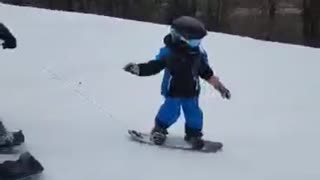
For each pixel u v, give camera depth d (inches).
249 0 828.0
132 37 401.4
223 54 370.6
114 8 848.3
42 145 204.5
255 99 283.0
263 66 349.1
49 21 428.5
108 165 189.8
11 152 195.9
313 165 200.8
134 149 204.8
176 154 203.0
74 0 834.2
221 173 189.3
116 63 335.0
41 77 298.0
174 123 230.8
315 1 772.0
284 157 207.0
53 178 177.0
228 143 218.2
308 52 387.2
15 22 418.6
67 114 242.7
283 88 305.7
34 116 237.9
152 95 279.3
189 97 202.4
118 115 245.6
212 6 828.6
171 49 197.9
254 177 187.9
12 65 317.4
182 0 829.8
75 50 357.7
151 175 184.2
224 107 266.4
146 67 196.7
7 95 265.3
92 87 285.1
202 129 227.5
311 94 296.5
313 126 244.1
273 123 246.2
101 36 397.7
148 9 837.2
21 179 169.3
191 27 193.0
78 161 191.6
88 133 219.9
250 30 817.5
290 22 804.0
